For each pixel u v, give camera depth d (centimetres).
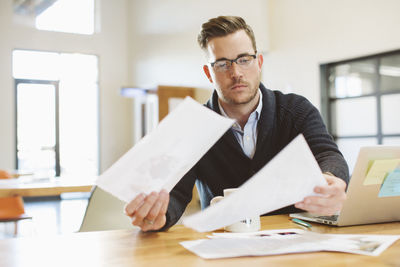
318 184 87
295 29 591
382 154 103
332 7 543
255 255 80
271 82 634
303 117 154
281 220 122
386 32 489
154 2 856
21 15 863
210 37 138
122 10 982
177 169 97
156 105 734
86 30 945
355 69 538
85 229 158
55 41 898
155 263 77
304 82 585
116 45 973
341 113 564
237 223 108
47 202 786
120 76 977
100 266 76
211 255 81
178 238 100
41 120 866
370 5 503
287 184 83
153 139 90
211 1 681
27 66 864
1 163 823
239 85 137
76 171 905
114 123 962
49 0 891
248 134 156
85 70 937
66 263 78
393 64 496
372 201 109
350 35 526
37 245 93
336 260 75
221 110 156
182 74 766
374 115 524
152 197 97
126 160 90
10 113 837
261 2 615
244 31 137
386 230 104
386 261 74
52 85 886
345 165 120
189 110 88
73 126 905
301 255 80
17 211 325
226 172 157
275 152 158
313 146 140
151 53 875
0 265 77
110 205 163
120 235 104
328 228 108
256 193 81
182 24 761
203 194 164
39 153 862
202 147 97
